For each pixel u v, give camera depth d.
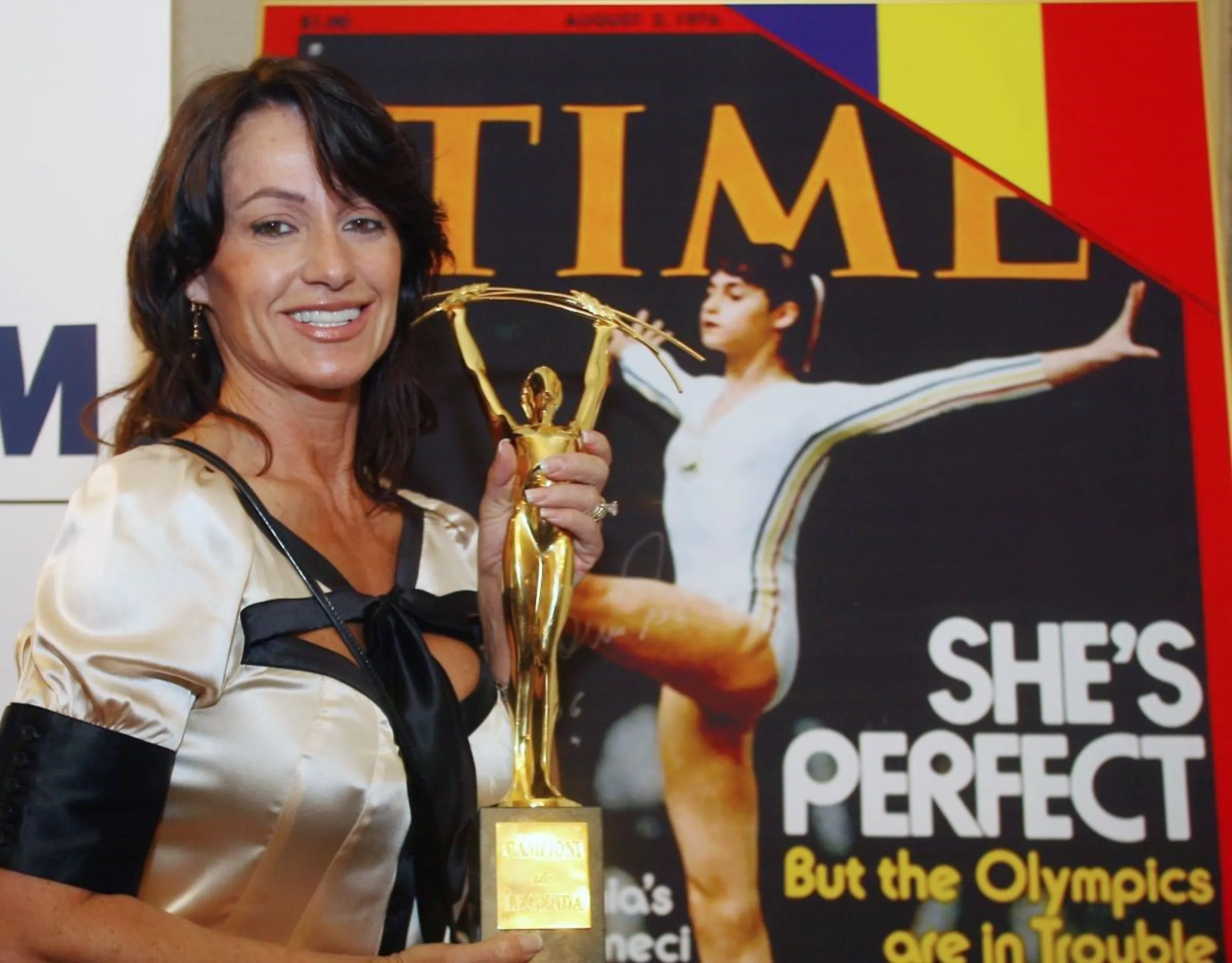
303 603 0.97
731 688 1.54
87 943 0.82
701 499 1.56
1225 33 1.62
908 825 1.52
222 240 1.03
